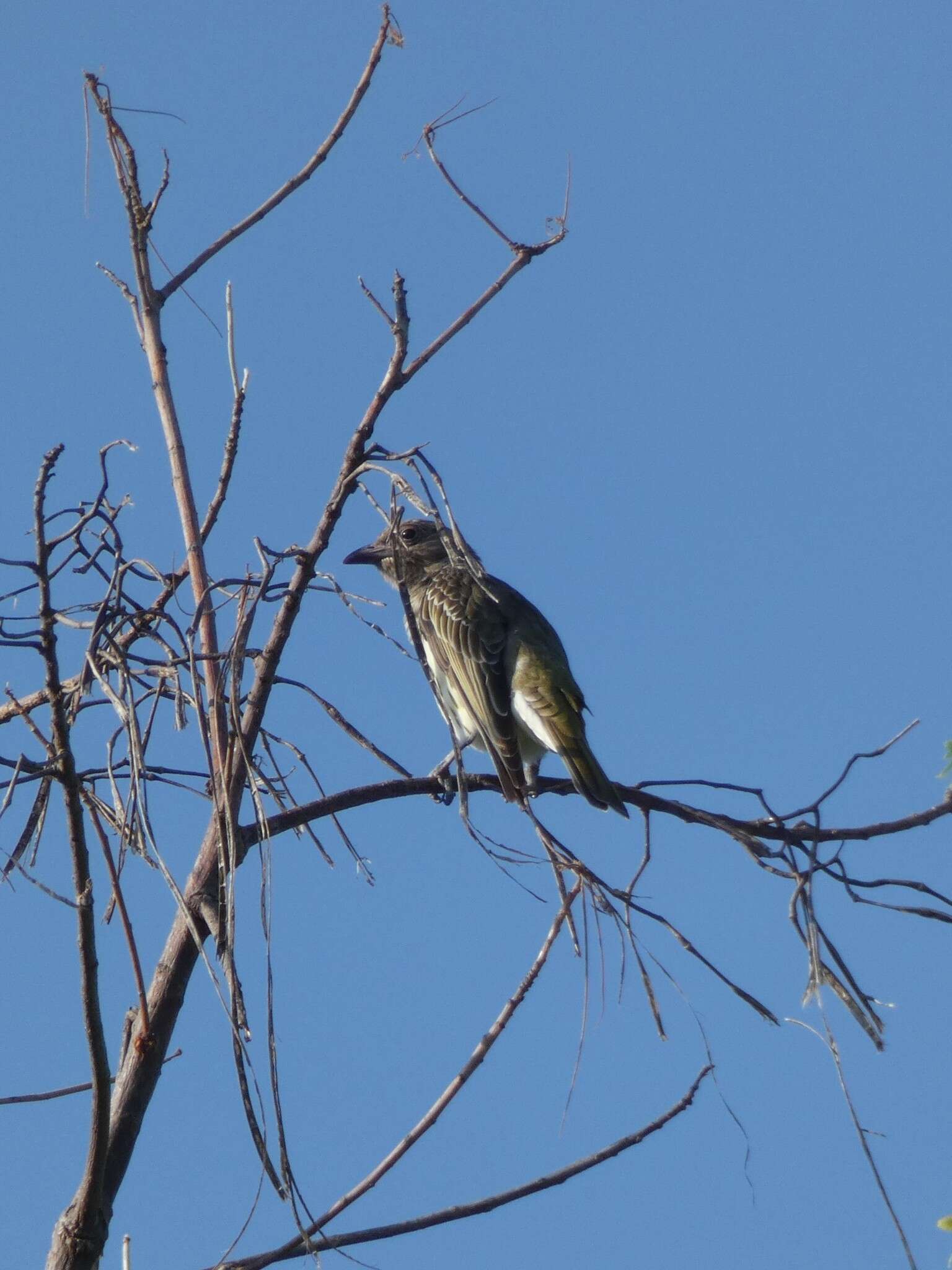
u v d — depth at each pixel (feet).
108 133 30.50
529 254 29.27
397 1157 25.26
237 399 27.40
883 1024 25.39
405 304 28.19
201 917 25.50
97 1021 21.53
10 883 25.16
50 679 20.90
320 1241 24.54
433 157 29.12
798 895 26.84
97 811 23.57
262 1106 21.03
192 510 28.32
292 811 29.30
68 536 22.26
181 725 24.08
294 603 27.30
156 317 30.01
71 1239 22.50
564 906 25.07
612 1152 26.55
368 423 27.40
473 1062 25.96
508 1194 25.86
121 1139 23.86
